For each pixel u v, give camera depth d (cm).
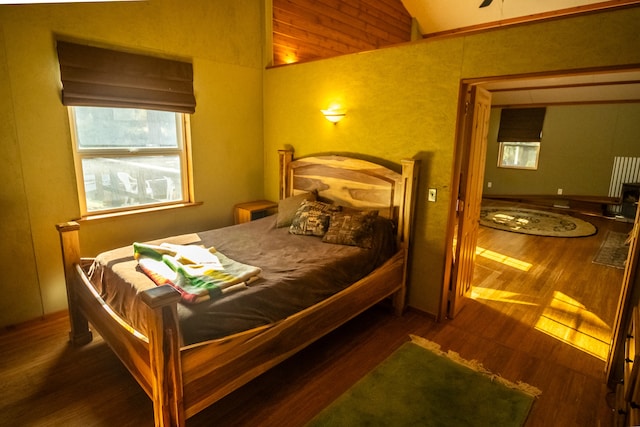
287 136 438
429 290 336
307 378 253
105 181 344
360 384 246
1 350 273
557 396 240
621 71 226
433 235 326
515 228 657
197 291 201
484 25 593
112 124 341
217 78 404
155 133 374
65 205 318
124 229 356
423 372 260
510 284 416
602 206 758
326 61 379
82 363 261
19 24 275
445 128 303
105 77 316
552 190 843
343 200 379
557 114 809
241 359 202
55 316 322
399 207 333
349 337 305
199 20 377
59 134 306
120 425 209
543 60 249
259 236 337
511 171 895
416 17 621
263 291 221
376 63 338
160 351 166
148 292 164
